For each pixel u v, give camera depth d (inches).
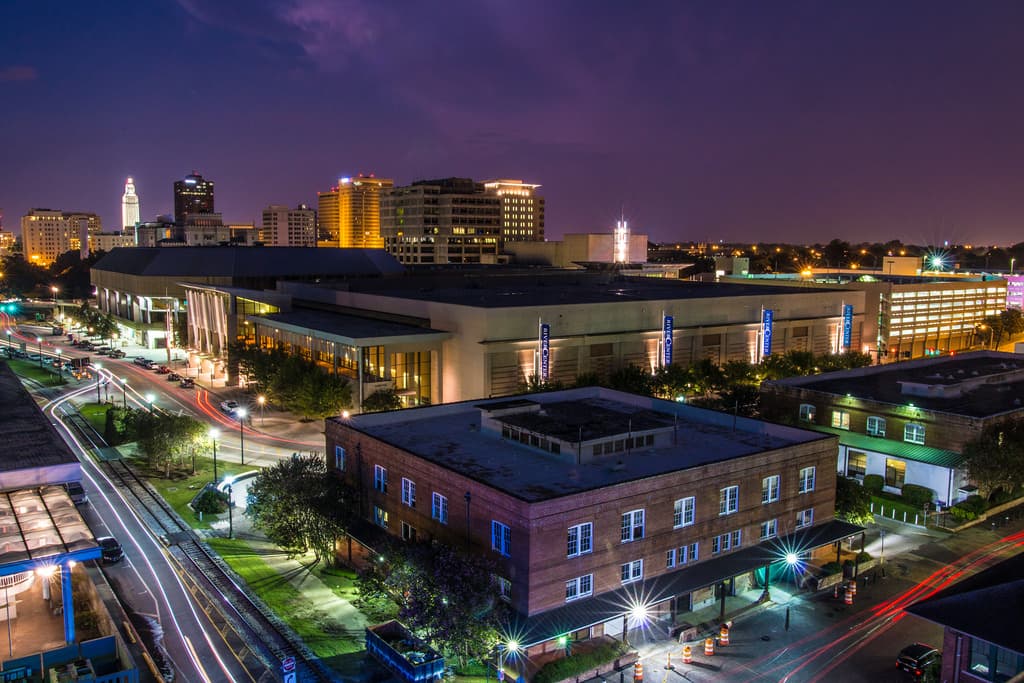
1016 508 2842.0
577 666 1680.6
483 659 1691.7
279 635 1873.8
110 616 1877.5
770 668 1749.5
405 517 2148.1
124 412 3858.3
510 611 1753.2
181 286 7057.1
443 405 2667.3
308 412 3902.6
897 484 2979.8
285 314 5295.3
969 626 1422.2
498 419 2364.7
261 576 2223.2
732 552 2098.9
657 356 4682.6
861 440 3100.4
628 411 2706.7
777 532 2208.4
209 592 2112.5
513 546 1759.4
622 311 4490.7
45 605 1952.5
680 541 1989.4
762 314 5142.7
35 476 1750.7
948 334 6796.3
